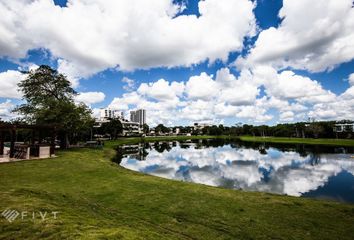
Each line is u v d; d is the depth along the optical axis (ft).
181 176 84.64
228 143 306.96
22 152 87.30
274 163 120.47
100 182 52.65
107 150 148.46
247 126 535.19
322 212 37.58
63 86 144.05
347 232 30.22
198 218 33.32
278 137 398.83
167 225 30.40
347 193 61.98
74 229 22.82
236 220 33.12
